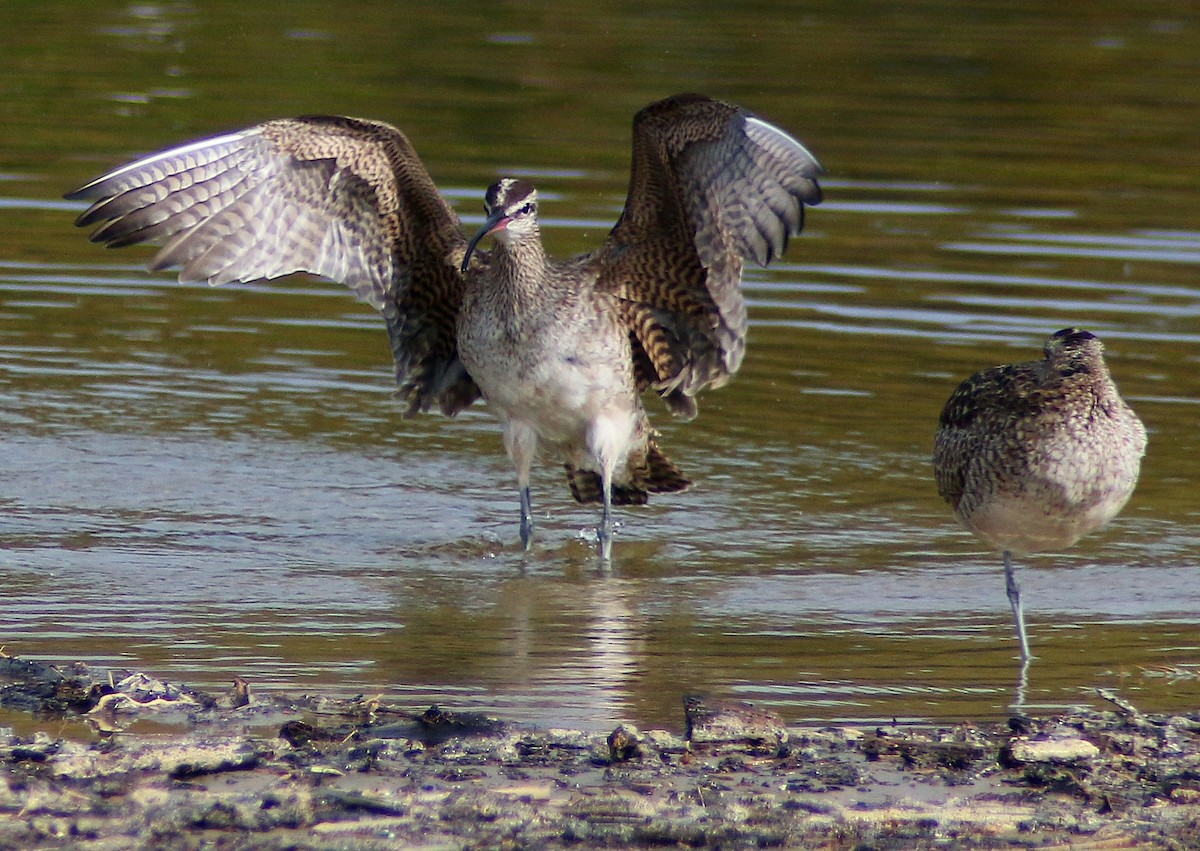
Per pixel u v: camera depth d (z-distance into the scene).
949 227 20.25
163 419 15.70
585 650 10.96
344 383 16.89
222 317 18.66
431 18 29.59
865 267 19.14
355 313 19.05
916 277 18.86
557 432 13.74
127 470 14.46
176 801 8.55
